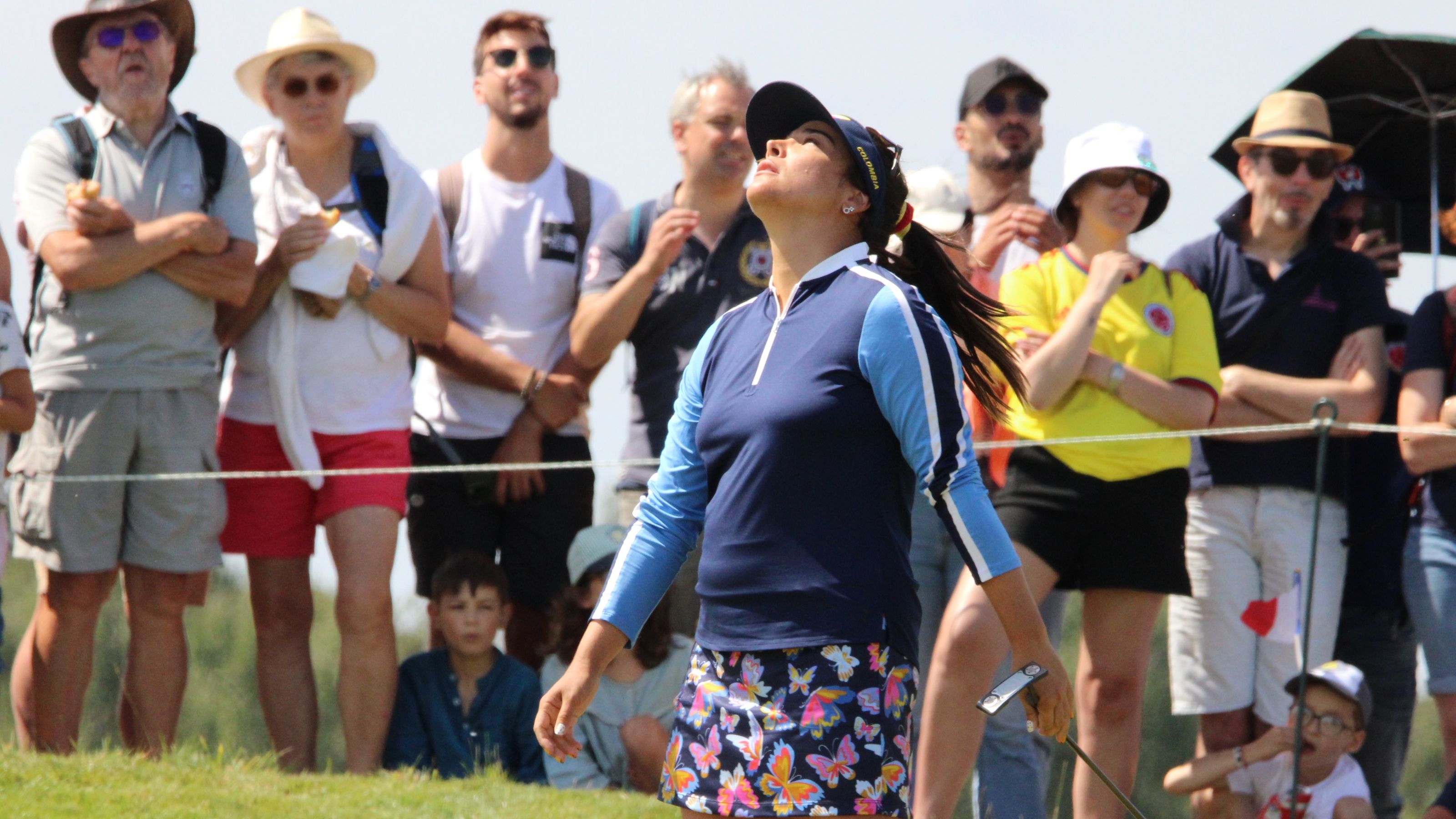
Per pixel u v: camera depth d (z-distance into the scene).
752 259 22.16
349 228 20.89
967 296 12.23
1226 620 19.92
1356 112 23.80
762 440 10.65
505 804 17.31
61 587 19.56
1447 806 18.08
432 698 20.78
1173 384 18.17
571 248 23.08
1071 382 17.77
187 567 19.75
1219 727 20.03
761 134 11.70
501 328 22.86
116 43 19.98
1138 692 17.67
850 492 10.55
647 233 22.52
